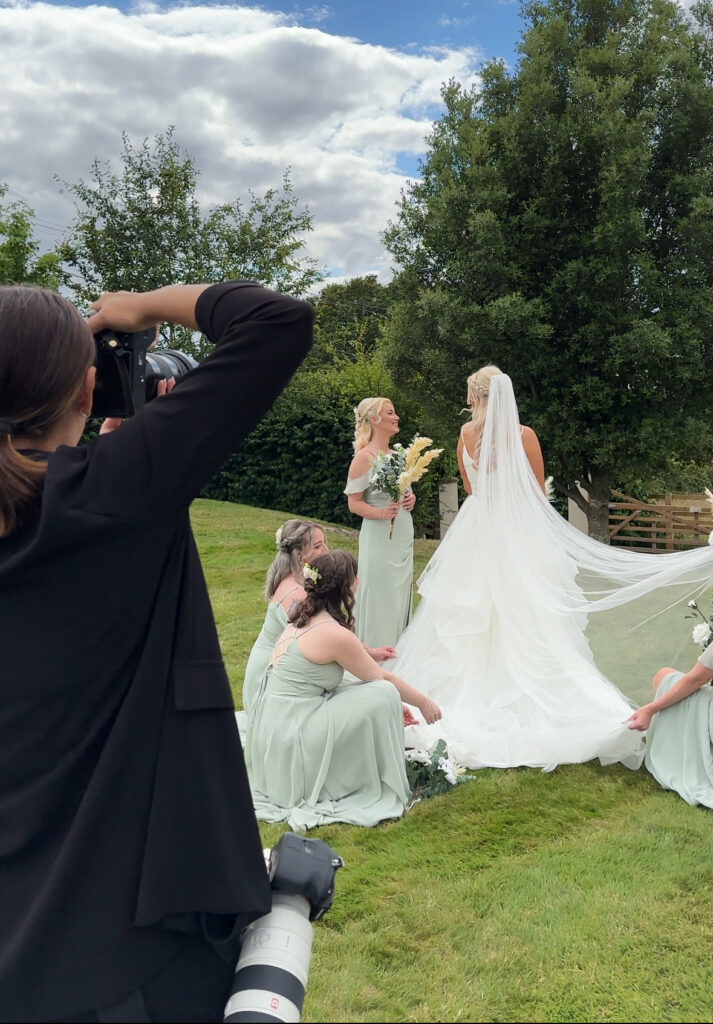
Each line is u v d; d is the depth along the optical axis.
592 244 12.29
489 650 5.14
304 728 4.09
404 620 6.05
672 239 12.90
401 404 18.12
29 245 17.17
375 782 4.09
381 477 5.77
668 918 3.01
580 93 12.45
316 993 2.62
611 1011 2.54
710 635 4.32
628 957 2.80
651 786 4.24
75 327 1.05
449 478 18.14
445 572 5.33
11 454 1.00
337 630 4.13
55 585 0.96
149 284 20.41
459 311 12.70
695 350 12.00
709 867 3.37
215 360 1.00
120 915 0.95
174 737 1.00
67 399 1.05
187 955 1.00
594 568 5.20
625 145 12.16
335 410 18.78
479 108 13.95
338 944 2.90
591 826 3.80
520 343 12.52
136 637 0.99
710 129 12.75
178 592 1.05
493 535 5.18
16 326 1.02
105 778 0.96
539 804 4.04
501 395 5.30
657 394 12.71
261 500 19.56
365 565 5.94
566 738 4.54
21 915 0.95
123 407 1.17
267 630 4.99
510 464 5.21
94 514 0.94
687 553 5.12
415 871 3.42
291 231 21.58
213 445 0.98
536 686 4.88
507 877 3.34
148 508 0.96
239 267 21.14
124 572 0.96
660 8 13.41
